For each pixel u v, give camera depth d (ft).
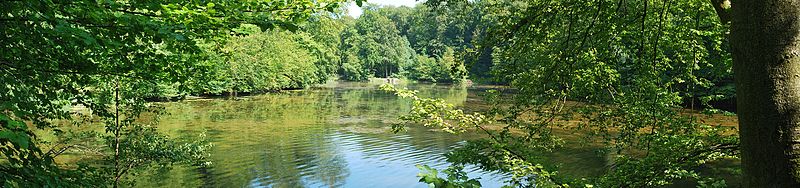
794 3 7.05
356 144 54.29
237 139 55.98
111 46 13.29
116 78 22.16
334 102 109.09
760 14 7.16
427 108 18.94
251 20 14.23
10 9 11.38
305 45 174.60
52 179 11.81
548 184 14.93
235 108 89.76
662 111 20.97
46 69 14.24
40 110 14.85
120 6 13.37
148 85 19.81
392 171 42.11
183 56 17.88
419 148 51.93
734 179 31.07
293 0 15.38
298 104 101.91
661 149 18.57
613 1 19.45
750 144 7.46
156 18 14.48
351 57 248.32
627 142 22.04
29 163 11.48
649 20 21.63
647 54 21.72
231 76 114.42
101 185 16.37
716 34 22.03
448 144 53.78
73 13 12.80
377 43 268.82
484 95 22.75
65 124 50.16
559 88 20.75
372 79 255.29
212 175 39.37
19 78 13.23
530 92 20.58
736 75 7.65
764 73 7.14
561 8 18.94
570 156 42.91
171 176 38.06
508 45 20.30
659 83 22.33
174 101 98.48
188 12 13.64
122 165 27.53
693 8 21.98
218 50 20.15
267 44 132.46
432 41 269.03
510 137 20.52
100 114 17.69
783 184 7.07
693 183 32.73
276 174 40.65
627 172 18.15
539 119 21.21
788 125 7.01
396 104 105.60
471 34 249.96
